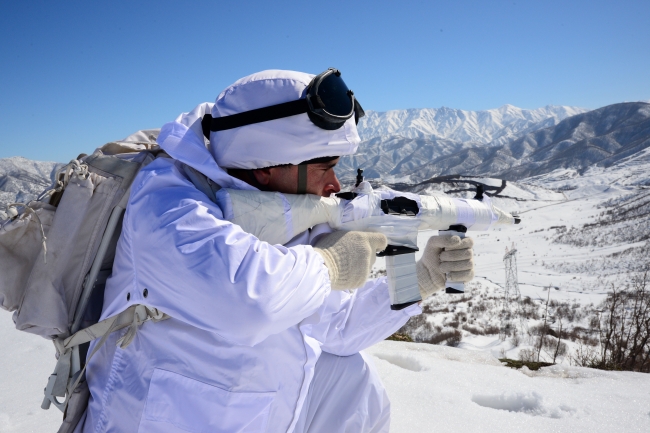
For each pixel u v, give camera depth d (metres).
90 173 1.29
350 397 1.86
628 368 5.88
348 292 1.92
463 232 1.72
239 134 1.36
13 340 3.20
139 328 1.31
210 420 1.26
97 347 1.32
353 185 1.67
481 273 72.12
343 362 1.86
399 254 1.63
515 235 98.19
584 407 2.73
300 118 1.33
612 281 59.78
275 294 1.15
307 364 1.43
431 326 39.84
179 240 1.17
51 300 1.28
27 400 2.38
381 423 1.97
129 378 1.31
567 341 22.53
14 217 1.22
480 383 3.05
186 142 1.34
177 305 1.19
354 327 1.84
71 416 1.39
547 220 111.94
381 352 3.68
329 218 1.48
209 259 1.13
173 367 1.28
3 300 1.28
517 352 22.00
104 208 1.30
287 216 1.37
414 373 3.17
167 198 1.24
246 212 1.33
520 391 2.88
